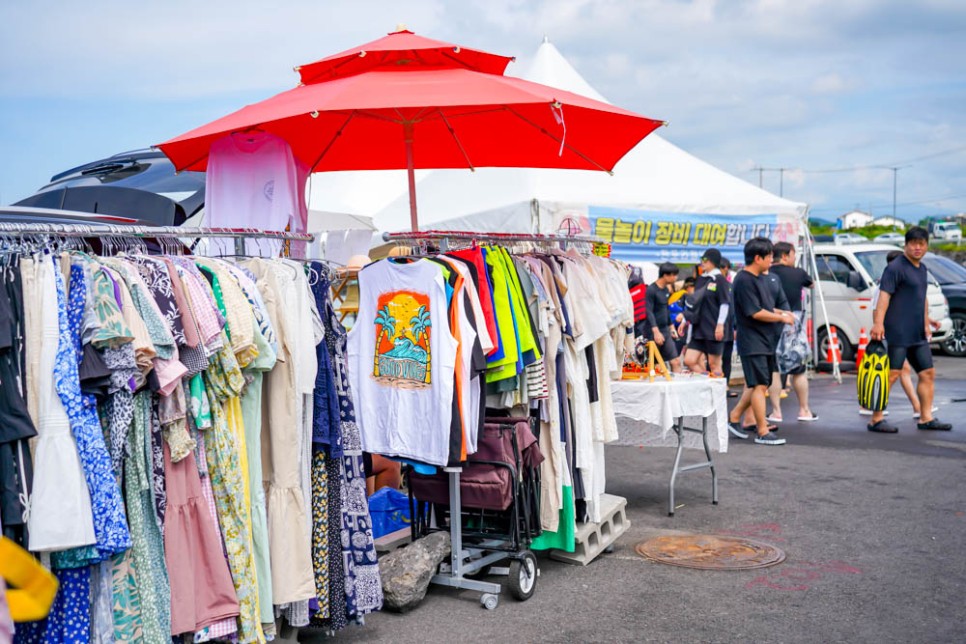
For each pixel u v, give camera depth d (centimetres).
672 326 1326
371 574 441
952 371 1523
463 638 452
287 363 404
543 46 1357
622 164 1277
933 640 438
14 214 506
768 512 682
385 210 1249
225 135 538
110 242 388
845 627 456
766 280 936
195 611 359
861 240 2428
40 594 220
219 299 372
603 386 582
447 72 565
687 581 532
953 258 3067
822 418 1103
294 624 412
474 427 474
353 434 441
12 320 311
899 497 718
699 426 838
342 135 686
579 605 497
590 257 583
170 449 353
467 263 471
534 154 708
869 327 1572
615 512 618
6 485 303
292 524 404
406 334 476
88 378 319
